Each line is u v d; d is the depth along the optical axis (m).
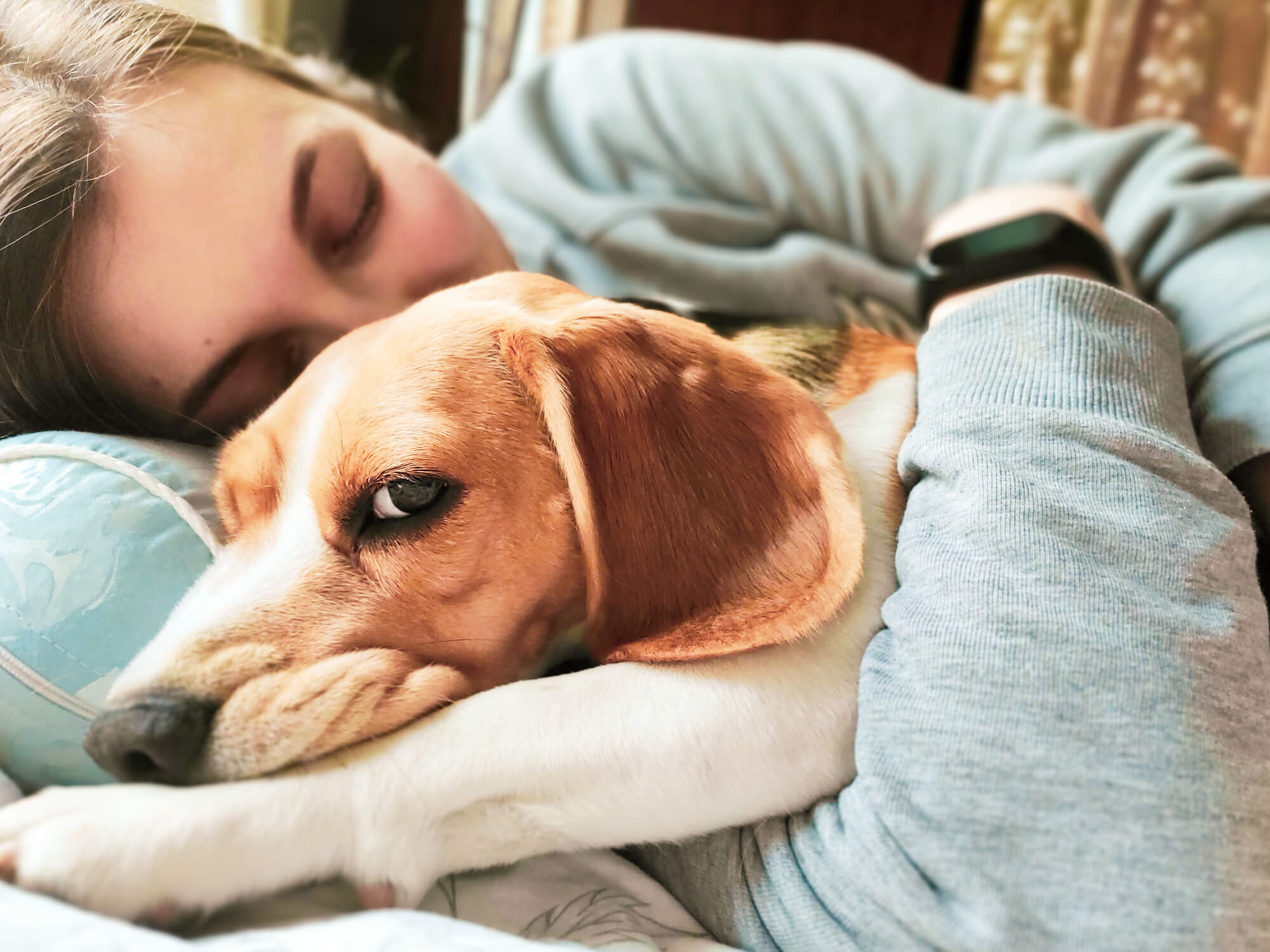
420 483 0.75
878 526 0.82
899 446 0.89
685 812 0.72
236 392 1.08
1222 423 1.02
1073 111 2.79
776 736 0.72
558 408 0.76
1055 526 0.70
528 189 1.84
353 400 0.77
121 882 0.61
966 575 0.70
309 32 2.16
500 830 0.72
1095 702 0.63
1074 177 1.73
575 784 0.71
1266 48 2.62
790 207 1.92
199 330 0.99
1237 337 1.11
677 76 2.02
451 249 1.24
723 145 1.95
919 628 0.69
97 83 0.98
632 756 0.71
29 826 0.63
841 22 2.84
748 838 0.75
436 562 0.76
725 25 2.83
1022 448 0.76
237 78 1.12
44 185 0.91
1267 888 0.59
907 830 0.63
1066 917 0.58
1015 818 0.61
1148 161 1.70
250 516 0.83
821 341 1.05
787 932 0.70
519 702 0.73
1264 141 2.63
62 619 0.77
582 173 1.97
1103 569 0.69
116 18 1.03
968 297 1.28
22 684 0.75
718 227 1.84
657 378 0.78
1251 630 0.70
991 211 1.42
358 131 1.22
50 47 0.99
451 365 0.78
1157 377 0.87
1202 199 1.46
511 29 2.86
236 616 0.75
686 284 1.64
